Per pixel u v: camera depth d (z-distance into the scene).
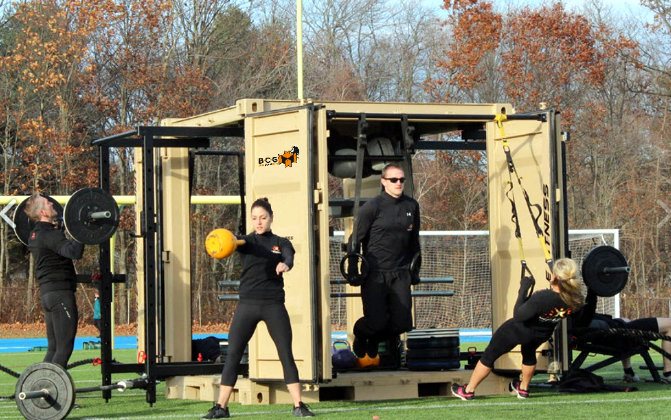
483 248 58.59
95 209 22.81
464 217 89.44
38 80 80.56
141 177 29.27
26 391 19.12
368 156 25.55
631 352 26.19
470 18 89.62
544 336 21.98
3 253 85.94
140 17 83.88
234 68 94.06
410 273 23.03
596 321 25.97
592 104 93.56
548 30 90.12
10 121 85.56
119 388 22.58
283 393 23.16
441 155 91.44
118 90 86.38
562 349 24.03
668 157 93.12
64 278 22.81
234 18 94.06
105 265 25.08
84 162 85.38
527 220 24.78
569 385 24.61
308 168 21.78
